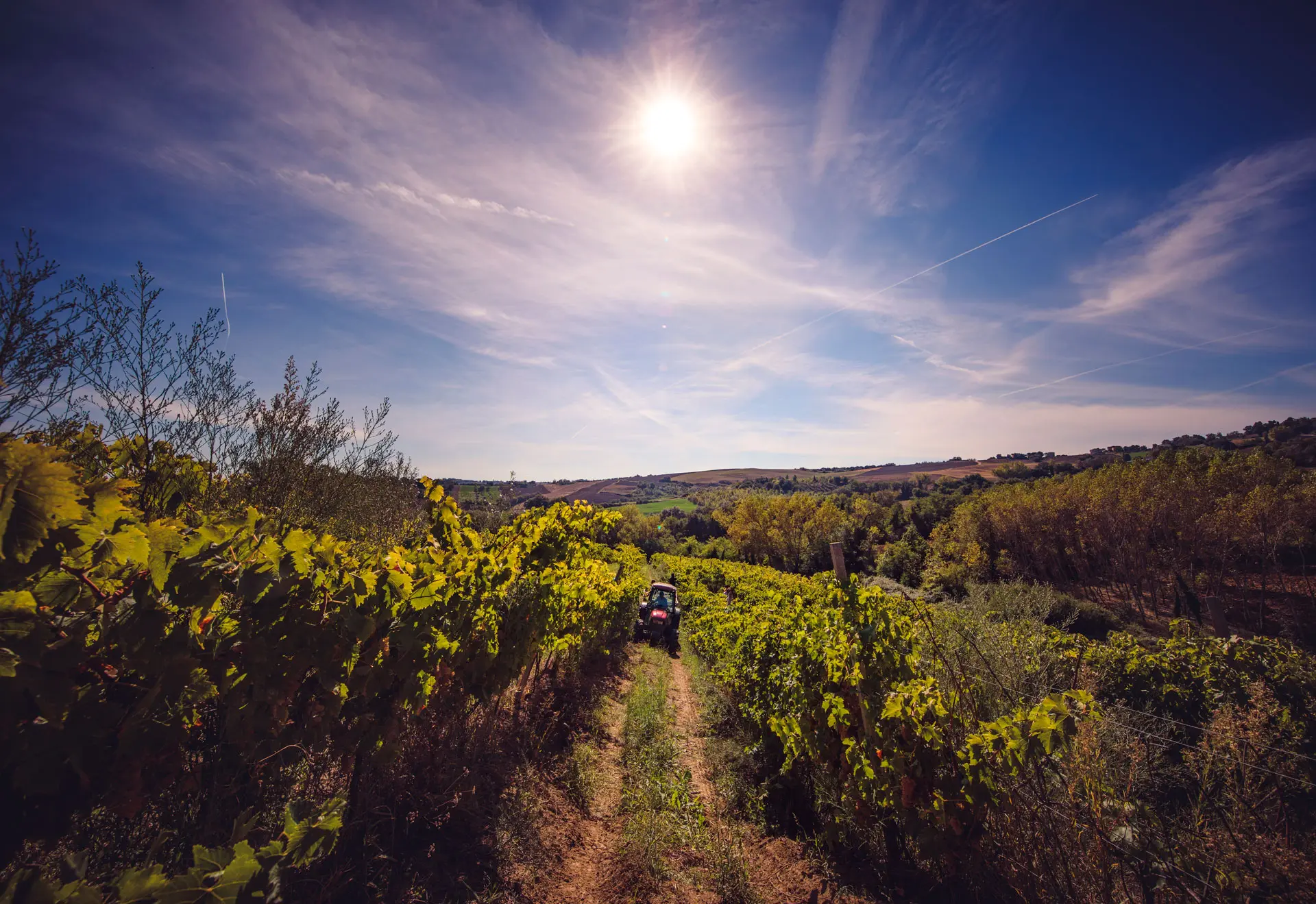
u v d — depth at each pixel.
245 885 1.52
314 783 2.82
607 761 5.62
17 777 1.55
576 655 8.38
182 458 4.29
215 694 2.09
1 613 1.47
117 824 2.05
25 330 3.23
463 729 4.12
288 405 5.36
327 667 2.52
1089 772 2.97
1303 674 5.08
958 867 3.40
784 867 3.96
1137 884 2.87
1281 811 2.93
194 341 4.46
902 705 3.50
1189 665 5.96
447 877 2.94
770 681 5.82
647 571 32.12
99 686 1.78
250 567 2.12
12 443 1.40
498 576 4.22
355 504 6.68
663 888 3.51
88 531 1.59
